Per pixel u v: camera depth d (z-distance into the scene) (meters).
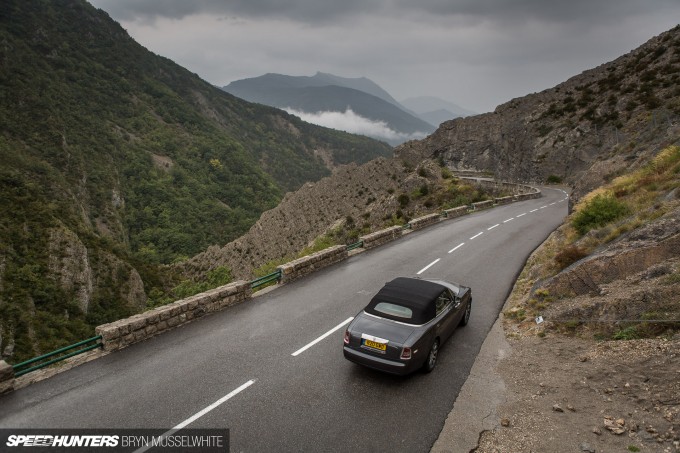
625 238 11.35
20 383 8.05
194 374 8.52
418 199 45.81
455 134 93.94
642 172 20.33
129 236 155.75
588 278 10.71
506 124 85.38
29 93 181.12
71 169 154.12
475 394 7.76
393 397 7.70
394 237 23.81
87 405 7.34
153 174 197.25
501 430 6.61
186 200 186.38
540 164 70.00
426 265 17.75
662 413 6.21
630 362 7.64
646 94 62.78
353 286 14.84
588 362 8.12
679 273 8.91
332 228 50.00
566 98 80.12
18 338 49.66
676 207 11.75
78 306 62.91
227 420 6.94
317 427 6.76
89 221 137.25
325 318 11.74
